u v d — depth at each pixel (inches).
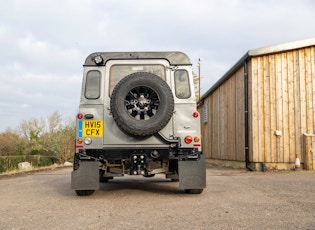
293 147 527.5
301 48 536.7
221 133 744.3
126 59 290.7
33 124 1429.6
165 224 179.6
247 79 559.2
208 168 633.0
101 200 263.9
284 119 532.4
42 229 172.4
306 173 471.8
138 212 213.5
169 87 271.1
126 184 384.5
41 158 979.3
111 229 170.6
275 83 537.3
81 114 279.7
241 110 592.7
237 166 621.6
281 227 171.5
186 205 235.8
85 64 287.9
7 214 210.5
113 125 278.2
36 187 362.6
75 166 274.8
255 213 205.6
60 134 1043.3
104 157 275.0
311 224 177.6
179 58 291.7
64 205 241.9
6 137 1412.4
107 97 282.8
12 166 848.9
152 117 267.7
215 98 804.0
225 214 203.5
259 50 530.0
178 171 276.1
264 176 441.4
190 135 279.0
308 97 532.1
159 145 277.6
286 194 283.3
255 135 534.3
